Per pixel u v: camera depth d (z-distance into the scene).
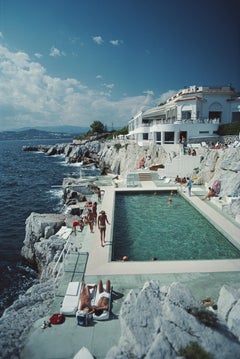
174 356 5.28
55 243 13.26
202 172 25.11
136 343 5.64
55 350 6.46
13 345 6.74
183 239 13.91
